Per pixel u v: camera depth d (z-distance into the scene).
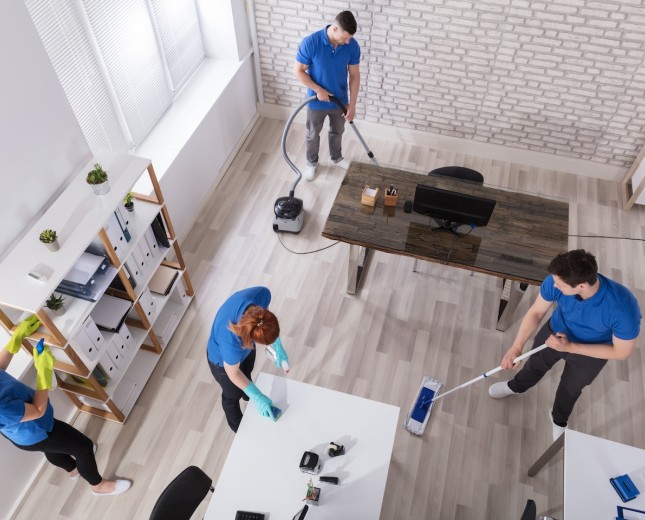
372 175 3.64
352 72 4.06
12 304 2.31
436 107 4.69
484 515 2.97
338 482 2.33
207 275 4.00
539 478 3.08
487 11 3.95
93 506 2.98
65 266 2.44
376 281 3.98
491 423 3.29
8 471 2.86
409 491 3.04
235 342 2.35
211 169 4.47
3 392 2.28
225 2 4.26
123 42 3.51
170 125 4.11
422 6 4.06
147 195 3.32
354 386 3.44
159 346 3.49
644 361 3.57
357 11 4.24
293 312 3.79
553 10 3.82
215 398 3.39
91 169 2.86
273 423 2.50
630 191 4.58
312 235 4.26
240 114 4.84
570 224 4.39
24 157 2.58
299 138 5.03
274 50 4.72
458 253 3.23
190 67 4.49
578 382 2.86
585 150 4.59
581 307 2.46
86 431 3.24
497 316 3.81
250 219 4.36
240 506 2.27
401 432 3.25
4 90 2.39
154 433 3.24
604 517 2.25
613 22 3.76
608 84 4.10
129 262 2.96
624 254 4.19
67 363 2.79
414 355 3.59
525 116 4.51
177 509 2.21
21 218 2.65
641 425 3.30
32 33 2.46
